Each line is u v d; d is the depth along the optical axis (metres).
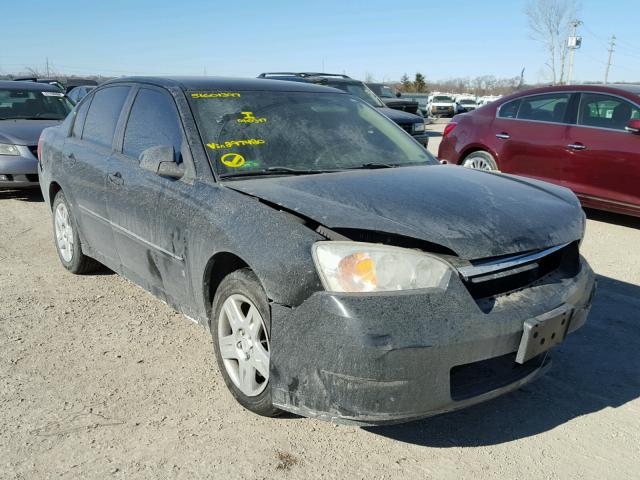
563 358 3.71
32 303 4.43
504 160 7.78
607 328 4.15
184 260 3.29
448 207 2.85
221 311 3.05
